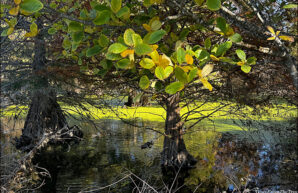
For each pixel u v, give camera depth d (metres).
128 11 1.42
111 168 8.22
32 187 6.62
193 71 1.28
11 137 11.24
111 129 12.61
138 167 8.20
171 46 2.13
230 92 4.34
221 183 6.71
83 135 11.95
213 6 1.29
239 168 7.47
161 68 1.32
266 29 1.43
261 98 4.85
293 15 2.63
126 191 6.55
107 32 1.88
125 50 1.24
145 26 1.46
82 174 7.78
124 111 15.41
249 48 1.95
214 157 8.72
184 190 6.55
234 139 10.12
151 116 14.91
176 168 8.02
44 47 5.25
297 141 7.53
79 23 1.67
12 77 7.06
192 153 9.22
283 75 3.42
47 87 6.89
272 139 8.84
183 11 1.56
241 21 1.44
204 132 11.63
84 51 2.04
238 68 2.43
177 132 8.22
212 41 3.03
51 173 7.79
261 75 3.62
